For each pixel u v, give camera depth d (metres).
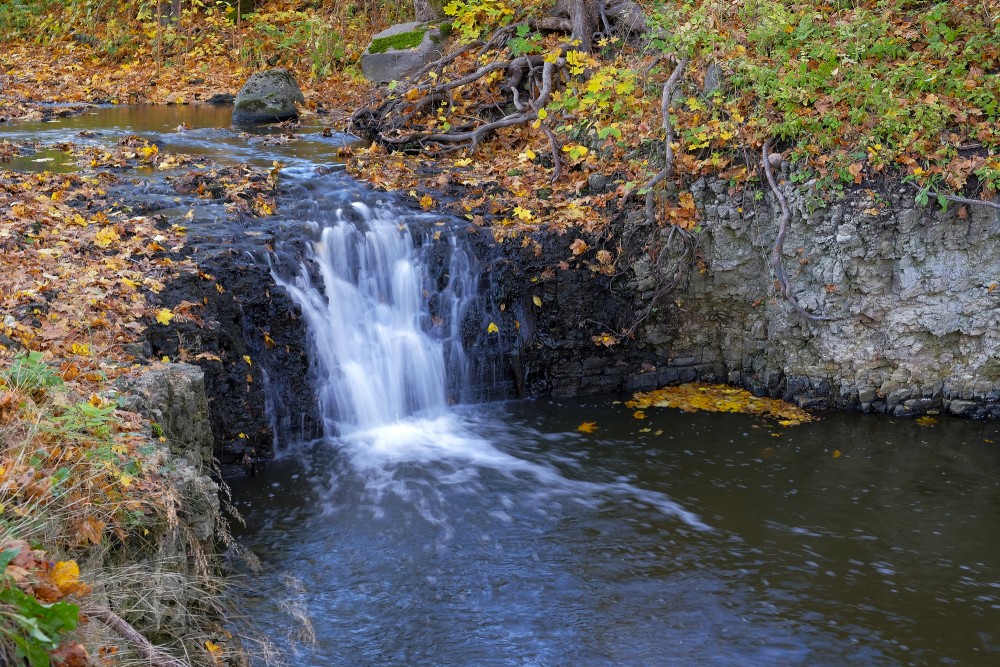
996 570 6.09
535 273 8.70
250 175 9.29
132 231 7.64
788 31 9.64
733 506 6.84
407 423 8.28
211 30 17.27
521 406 8.70
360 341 8.16
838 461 7.55
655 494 7.00
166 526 4.50
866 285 8.16
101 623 3.58
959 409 8.37
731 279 8.77
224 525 5.34
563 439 7.94
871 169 8.11
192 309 6.96
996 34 8.84
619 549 6.25
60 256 6.96
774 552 6.25
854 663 5.15
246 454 7.29
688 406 8.62
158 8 16.17
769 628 5.45
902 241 8.02
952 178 7.86
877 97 8.34
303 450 7.70
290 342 7.71
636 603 5.67
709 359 9.15
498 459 7.54
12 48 17.16
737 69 9.23
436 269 8.55
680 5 10.70
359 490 7.00
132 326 6.34
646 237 8.75
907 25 9.32
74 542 3.84
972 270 8.02
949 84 8.55
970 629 5.48
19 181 8.64
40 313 6.00
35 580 3.26
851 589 5.86
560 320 8.80
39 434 4.07
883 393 8.43
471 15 11.58
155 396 5.33
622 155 9.50
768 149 8.52
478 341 8.72
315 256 7.97
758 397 8.84
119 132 11.61
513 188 9.41
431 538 6.35
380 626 5.41
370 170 9.75
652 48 10.32
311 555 6.12
